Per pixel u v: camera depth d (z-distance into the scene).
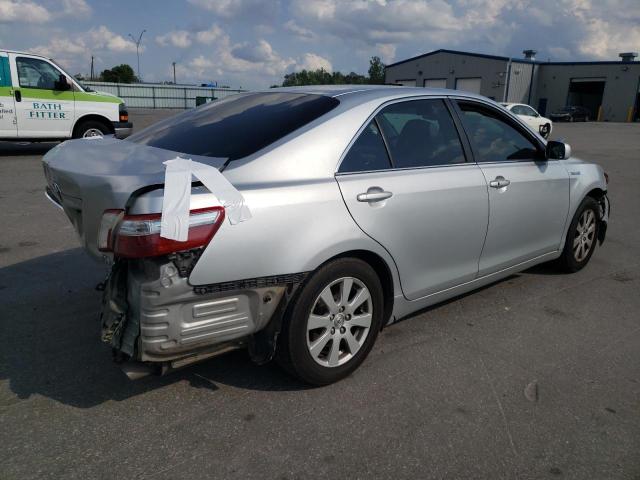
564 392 2.97
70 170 2.55
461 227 3.48
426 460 2.41
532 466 2.39
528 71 47.31
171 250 2.26
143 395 2.85
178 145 3.01
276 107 3.15
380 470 2.34
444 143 3.51
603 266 5.22
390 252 3.07
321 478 2.29
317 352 2.85
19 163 10.79
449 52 48.38
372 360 3.27
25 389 2.88
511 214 3.86
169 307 2.35
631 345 3.56
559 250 4.60
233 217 2.41
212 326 2.48
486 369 3.20
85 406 2.74
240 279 2.48
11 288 4.25
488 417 2.73
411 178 3.17
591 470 2.38
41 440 2.47
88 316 3.78
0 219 6.35
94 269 4.70
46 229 5.97
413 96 3.41
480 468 2.37
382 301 3.13
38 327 3.60
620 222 7.20
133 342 2.38
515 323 3.85
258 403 2.79
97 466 2.32
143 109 43.66
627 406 2.86
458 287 3.67
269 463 2.36
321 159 2.83
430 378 3.08
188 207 2.29
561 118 41.38
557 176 4.29
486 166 3.70
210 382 2.98
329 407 2.78
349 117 3.01
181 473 2.29
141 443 2.47
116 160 2.71
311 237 2.66
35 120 11.18
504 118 4.00
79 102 11.60
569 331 3.74
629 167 12.97
